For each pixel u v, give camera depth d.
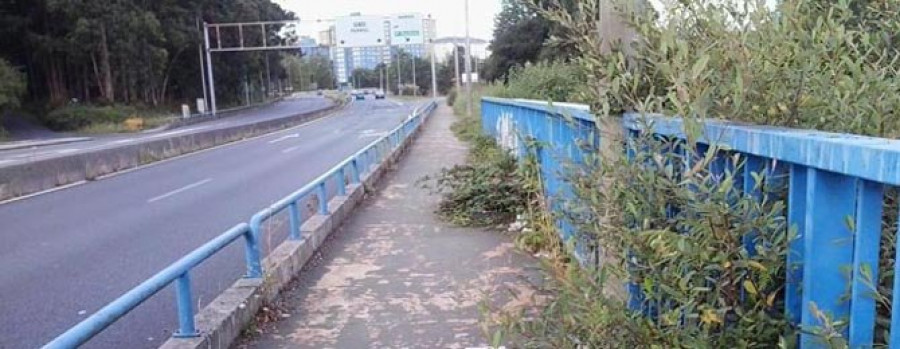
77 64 54.47
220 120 55.38
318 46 56.84
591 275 2.48
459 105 43.59
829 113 2.14
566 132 5.55
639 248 2.25
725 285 2.02
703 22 2.44
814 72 2.23
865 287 1.61
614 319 2.28
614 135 2.72
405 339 4.37
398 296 5.32
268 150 23.36
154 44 54.22
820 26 2.37
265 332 4.63
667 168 2.18
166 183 14.75
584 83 3.22
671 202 2.30
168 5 56.59
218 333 4.13
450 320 4.70
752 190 2.07
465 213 8.43
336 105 72.06
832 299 1.72
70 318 5.55
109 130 45.47
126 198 12.63
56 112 49.41
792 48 2.31
